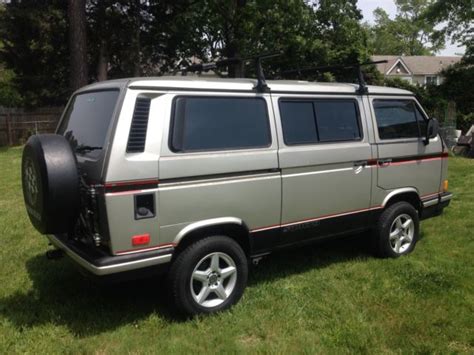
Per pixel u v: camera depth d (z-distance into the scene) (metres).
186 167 3.73
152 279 4.74
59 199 3.50
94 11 19.52
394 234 5.42
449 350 3.46
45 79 22.36
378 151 5.10
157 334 3.75
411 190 5.49
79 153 3.93
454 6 22.81
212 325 3.84
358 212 5.02
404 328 3.77
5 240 6.24
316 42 20.05
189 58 22.25
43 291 4.59
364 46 21.89
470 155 14.96
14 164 14.12
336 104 4.82
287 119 4.43
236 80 4.25
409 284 4.59
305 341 3.61
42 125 22.25
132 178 3.49
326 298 4.34
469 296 4.32
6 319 3.99
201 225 3.85
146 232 3.59
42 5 19.78
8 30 20.14
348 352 3.46
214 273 3.99
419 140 5.54
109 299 4.38
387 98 5.30
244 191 4.09
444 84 21.66
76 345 3.59
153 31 21.03
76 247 3.79
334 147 4.70
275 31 19.12
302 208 4.52
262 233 4.30
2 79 26.33
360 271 4.99
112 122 3.51
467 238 6.09
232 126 4.05
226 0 19.28
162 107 3.68
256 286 4.62
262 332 3.74
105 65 20.83
